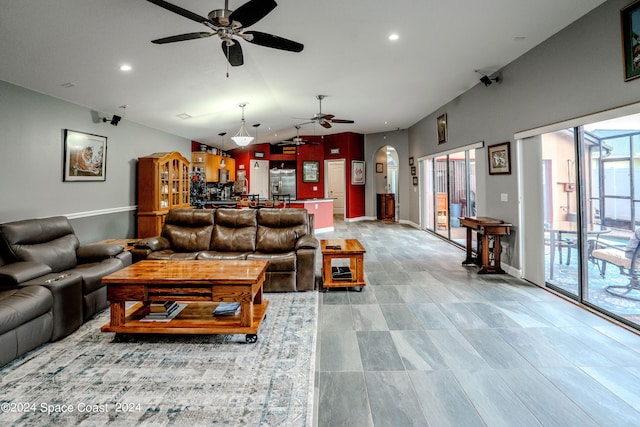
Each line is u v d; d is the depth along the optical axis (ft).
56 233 10.48
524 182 12.59
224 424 5.05
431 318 9.20
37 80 11.30
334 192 42.29
